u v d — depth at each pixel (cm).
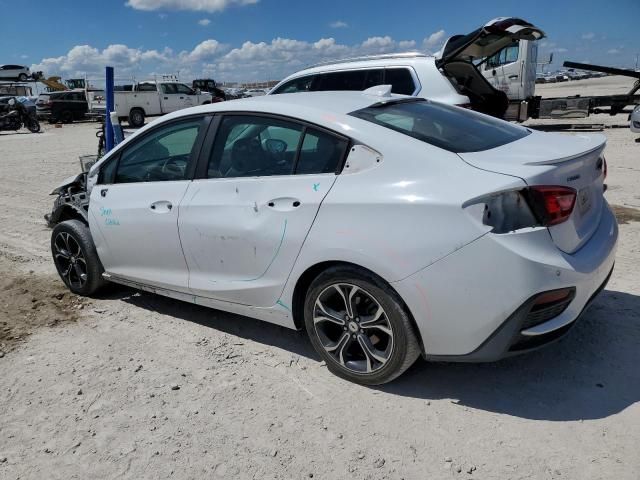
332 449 261
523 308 252
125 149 416
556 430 264
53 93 3148
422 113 340
